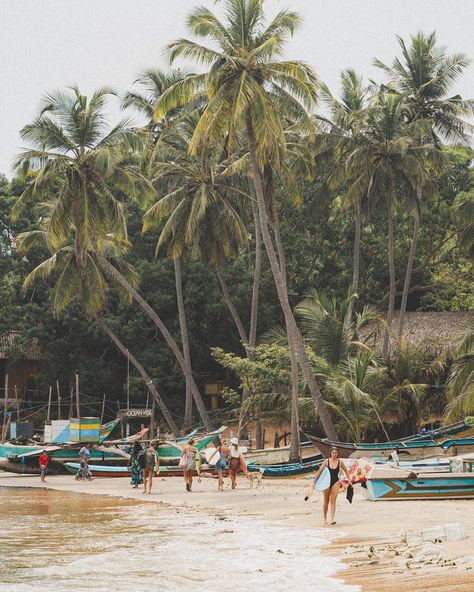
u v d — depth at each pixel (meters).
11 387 58.81
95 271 44.66
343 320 40.50
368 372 38.41
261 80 33.06
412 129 43.41
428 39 46.28
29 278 45.44
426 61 46.06
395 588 10.30
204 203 40.06
